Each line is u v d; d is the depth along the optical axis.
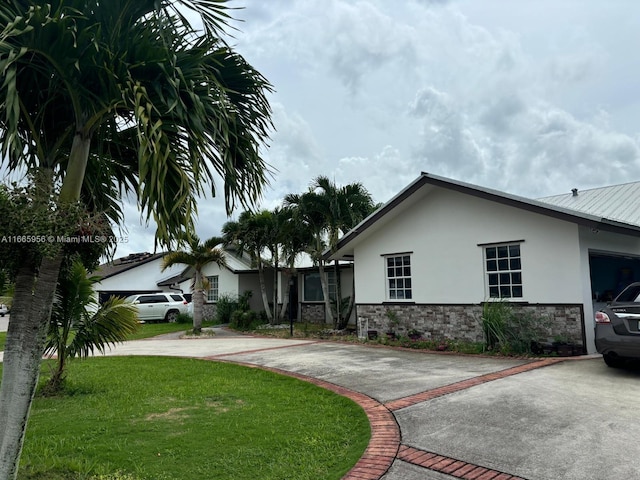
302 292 22.73
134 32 3.54
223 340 15.89
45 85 3.70
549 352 9.76
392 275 13.86
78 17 3.17
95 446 4.91
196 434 5.23
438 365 9.03
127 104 3.37
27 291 3.47
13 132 2.75
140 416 6.05
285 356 10.99
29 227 3.15
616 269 14.02
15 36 3.05
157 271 31.73
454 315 12.08
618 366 7.95
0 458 3.22
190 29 3.88
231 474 4.16
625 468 3.91
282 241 18.30
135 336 18.22
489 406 5.83
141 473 4.20
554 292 10.19
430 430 5.08
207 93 3.51
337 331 16.42
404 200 12.82
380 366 9.14
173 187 3.79
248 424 5.57
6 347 3.40
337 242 14.89
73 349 7.72
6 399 3.30
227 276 23.77
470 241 11.88
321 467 4.27
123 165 4.64
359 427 5.39
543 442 4.55
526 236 10.74
